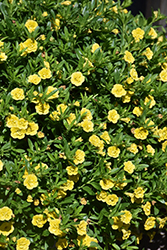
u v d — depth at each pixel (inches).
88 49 42.3
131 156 42.5
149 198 43.7
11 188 40.1
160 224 44.8
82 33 43.6
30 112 41.2
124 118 43.1
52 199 40.0
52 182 40.7
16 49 41.2
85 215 41.9
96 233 41.9
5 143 40.8
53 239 41.6
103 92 43.3
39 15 42.6
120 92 42.6
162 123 45.4
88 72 42.0
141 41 44.7
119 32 46.1
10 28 41.6
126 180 41.5
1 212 39.3
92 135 41.1
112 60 43.6
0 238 39.8
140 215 44.6
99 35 44.0
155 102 44.7
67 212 40.3
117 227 42.2
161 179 43.6
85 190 41.3
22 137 40.1
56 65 41.6
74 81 41.5
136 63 44.9
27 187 39.2
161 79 44.7
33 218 40.2
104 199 41.4
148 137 44.3
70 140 41.5
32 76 40.8
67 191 41.6
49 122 41.3
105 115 43.4
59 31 43.5
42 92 40.7
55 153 40.6
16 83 41.1
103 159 41.1
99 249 42.2
